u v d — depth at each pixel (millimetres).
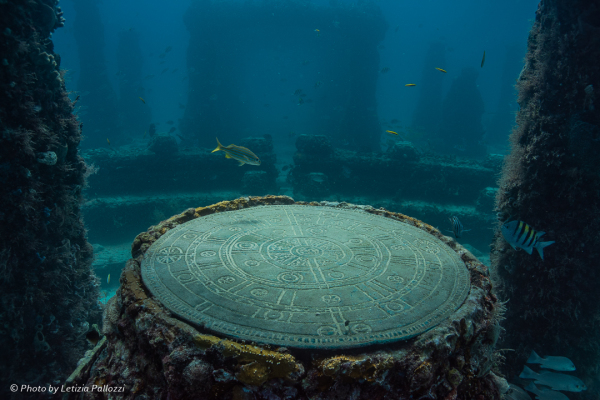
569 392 6934
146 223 17250
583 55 5879
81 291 6574
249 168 20047
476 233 17000
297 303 3268
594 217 6125
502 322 7223
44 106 5703
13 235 5262
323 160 19734
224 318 2971
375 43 30594
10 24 5004
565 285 6535
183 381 2625
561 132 6145
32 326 5570
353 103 30547
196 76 29781
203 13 29406
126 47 37625
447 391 2787
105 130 32344
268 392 2557
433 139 34344
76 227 6676
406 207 17781
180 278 3697
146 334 2941
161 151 18719
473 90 32469
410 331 2857
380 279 3816
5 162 5051
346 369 2516
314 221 5832
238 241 4855
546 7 6523
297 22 30062
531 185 6605
